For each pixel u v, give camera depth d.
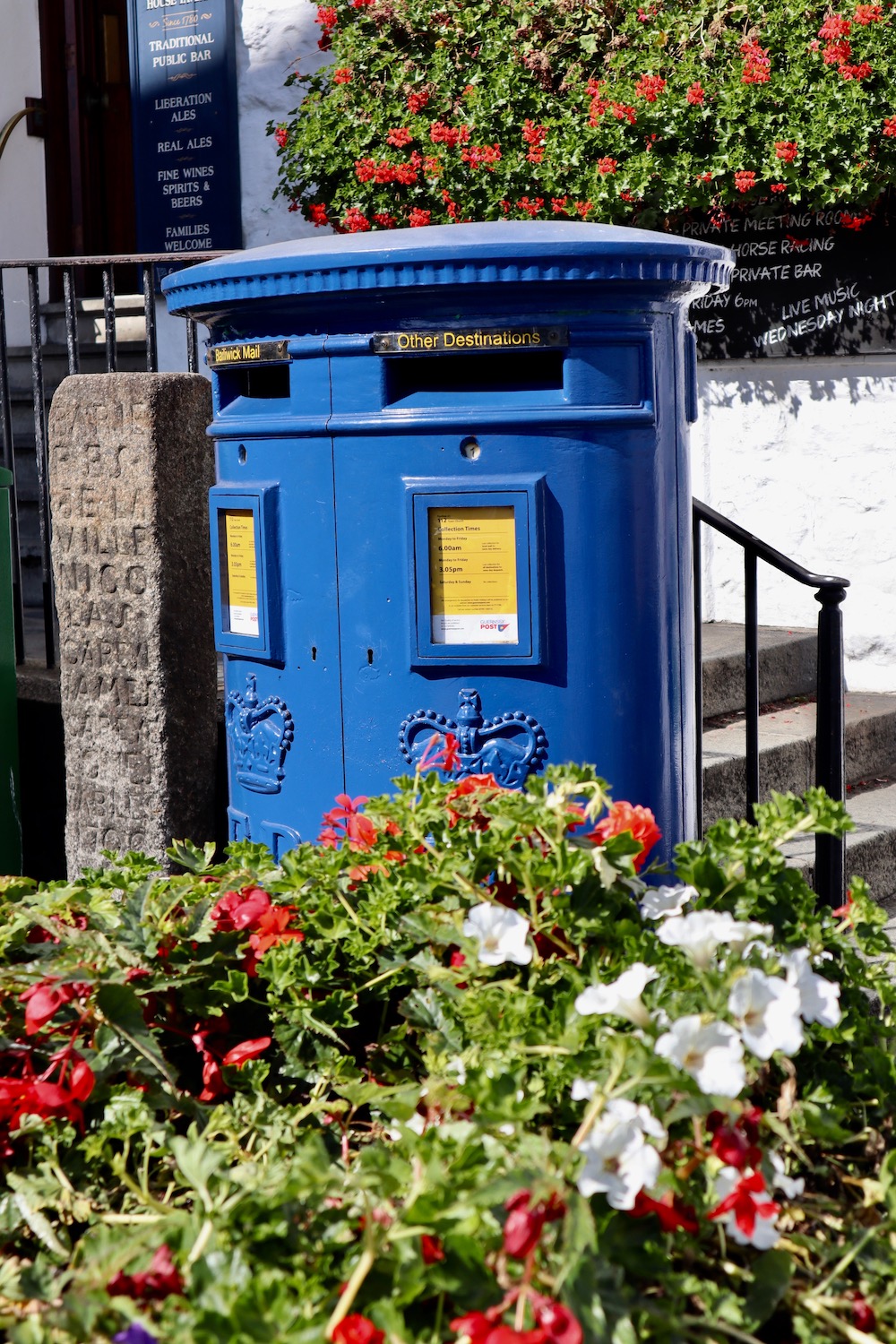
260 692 2.61
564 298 2.26
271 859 2.08
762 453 5.45
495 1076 1.36
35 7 7.69
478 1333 1.11
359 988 1.72
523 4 5.21
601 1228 1.26
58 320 7.32
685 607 2.53
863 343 5.10
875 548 5.26
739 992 1.31
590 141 5.03
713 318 5.41
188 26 6.55
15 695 4.12
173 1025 1.78
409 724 2.41
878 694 5.29
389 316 2.31
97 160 7.89
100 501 3.43
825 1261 1.36
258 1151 1.54
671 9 5.09
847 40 4.66
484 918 1.56
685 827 2.56
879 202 4.98
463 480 2.31
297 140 5.69
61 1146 1.62
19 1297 1.31
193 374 3.47
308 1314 1.11
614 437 2.32
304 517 2.46
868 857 4.18
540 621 2.31
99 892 1.97
